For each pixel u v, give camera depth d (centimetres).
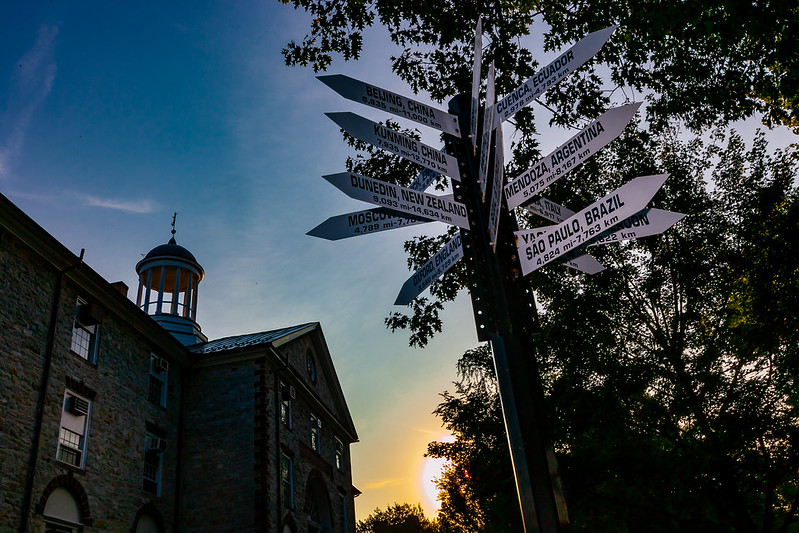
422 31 1246
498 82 1188
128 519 1681
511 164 1208
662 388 1309
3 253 1391
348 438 3284
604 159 1562
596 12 1137
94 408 1634
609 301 1493
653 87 1168
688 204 1504
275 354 2269
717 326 1393
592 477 1276
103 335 1747
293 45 1277
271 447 2122
